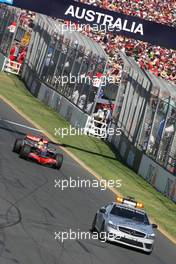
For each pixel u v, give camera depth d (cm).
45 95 19075
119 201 9069
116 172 13762
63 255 7331
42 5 13175
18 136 13938
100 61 16725
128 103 16062
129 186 12938
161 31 13125
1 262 6397
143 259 8256
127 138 15650
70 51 18188
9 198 9244
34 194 9900
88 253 7712
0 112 15975
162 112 14175
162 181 13475
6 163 11231
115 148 16288
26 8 13200
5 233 7519
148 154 14412
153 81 14812
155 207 11944
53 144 14438
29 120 16125
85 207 10175
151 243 8531
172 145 13550
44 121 16525
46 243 7600
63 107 17962
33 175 11044
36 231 7994
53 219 8838
